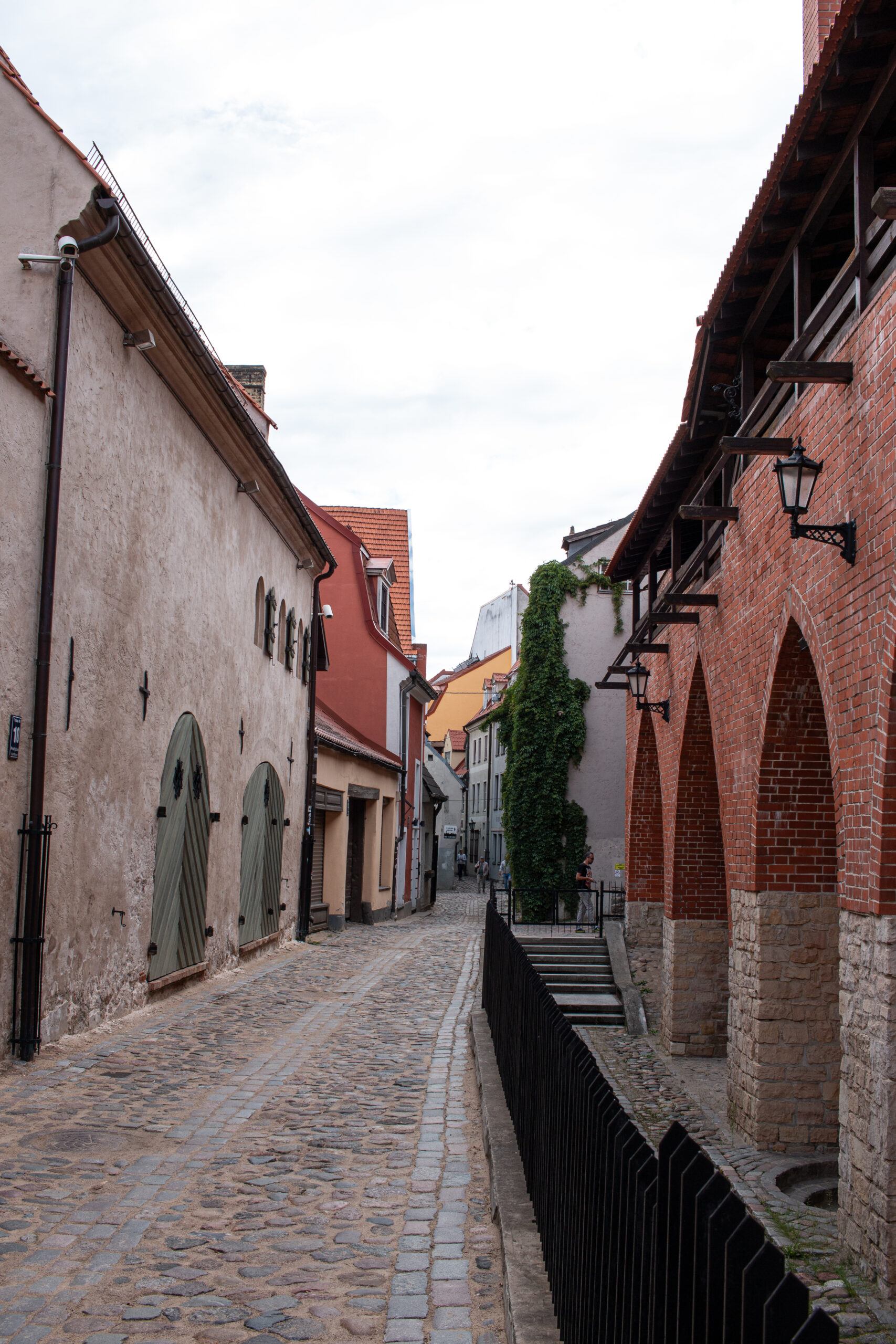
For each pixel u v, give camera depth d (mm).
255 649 15797
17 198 8711
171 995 11898
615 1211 2967
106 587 9680
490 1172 6207
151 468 10867
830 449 6867
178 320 10367
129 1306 4258
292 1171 6176
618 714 26625
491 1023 10117
